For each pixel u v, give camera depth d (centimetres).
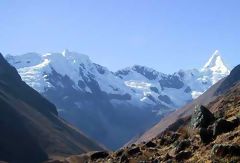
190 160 2022
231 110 2688
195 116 2622
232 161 1761
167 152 2408
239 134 2025
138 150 2650
